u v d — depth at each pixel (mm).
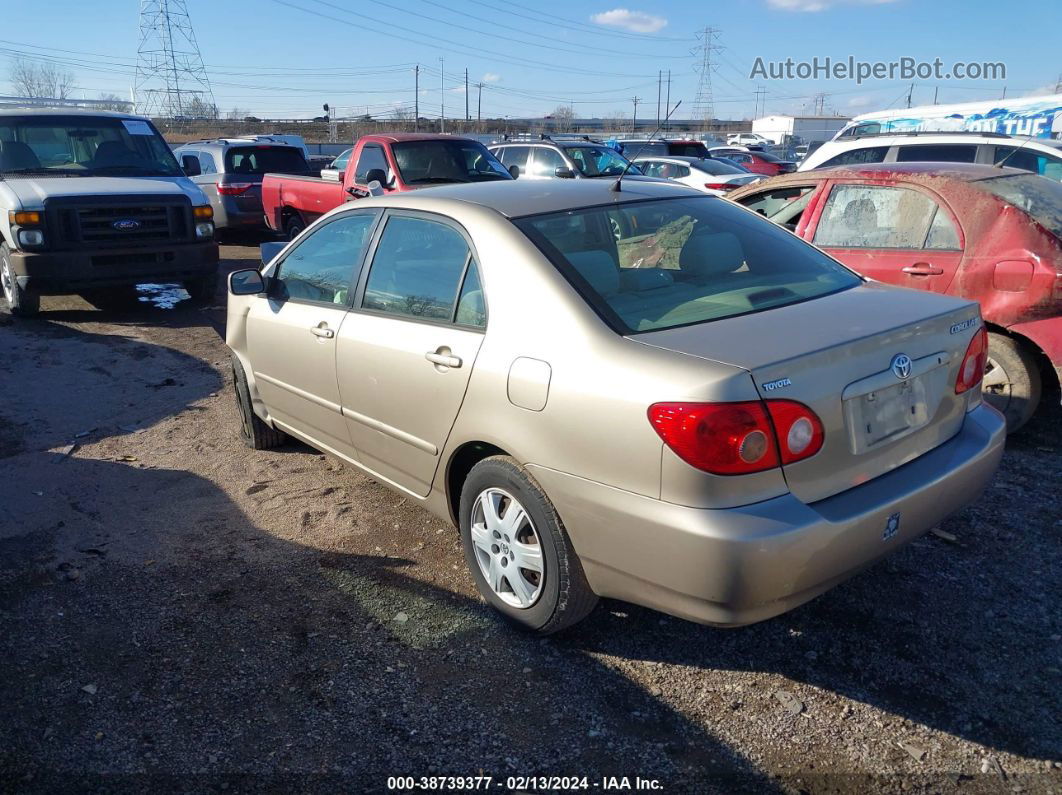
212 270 9648
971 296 4941
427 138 11750
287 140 19234
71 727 2891
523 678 3125
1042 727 2811
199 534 4289
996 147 9977
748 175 17016
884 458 2900
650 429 2635
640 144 19094
